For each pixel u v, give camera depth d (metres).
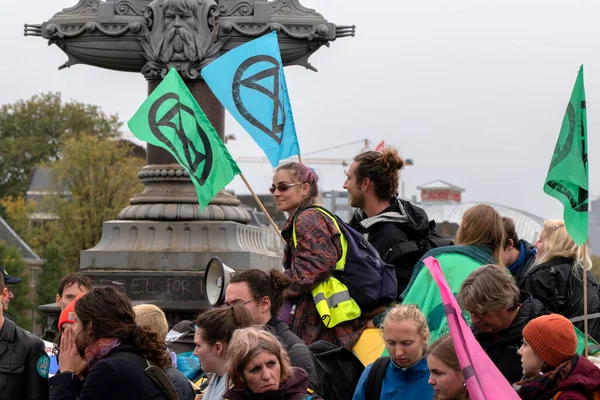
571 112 9.92
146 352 8.15
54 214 69.62
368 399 8.97
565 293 10.48
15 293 68.19
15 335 9.32
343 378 9.91
